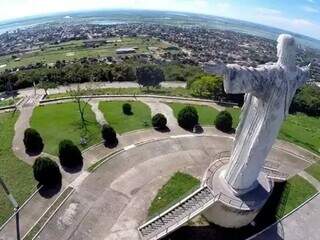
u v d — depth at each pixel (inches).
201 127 2149.4
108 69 3663.9
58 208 1378.0
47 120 2164.1
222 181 1358.3
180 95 2780.5
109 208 1396.4
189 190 1519.4
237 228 1334.9
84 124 2102.6
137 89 3075.8
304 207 1483.8
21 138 1926.7
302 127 2401.6
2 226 1283.2
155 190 1517.0
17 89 3334.2
